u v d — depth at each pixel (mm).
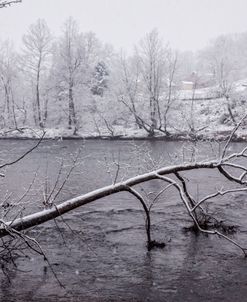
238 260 10070
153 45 50438
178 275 9281
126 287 8734
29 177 20891
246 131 40594
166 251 10695
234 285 8781
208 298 8250
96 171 22688
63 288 8664
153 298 8273
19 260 10078
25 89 49719
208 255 10398
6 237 11234
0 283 8891
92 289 8641
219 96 54094
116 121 52344
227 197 16484
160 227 12641
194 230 12281
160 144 38719
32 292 8484
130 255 10422
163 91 49812
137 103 49688
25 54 51844
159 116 46062
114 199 16547
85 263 9938
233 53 82375
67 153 30938
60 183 19578
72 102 48562
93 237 11719
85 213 14250
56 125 49500
